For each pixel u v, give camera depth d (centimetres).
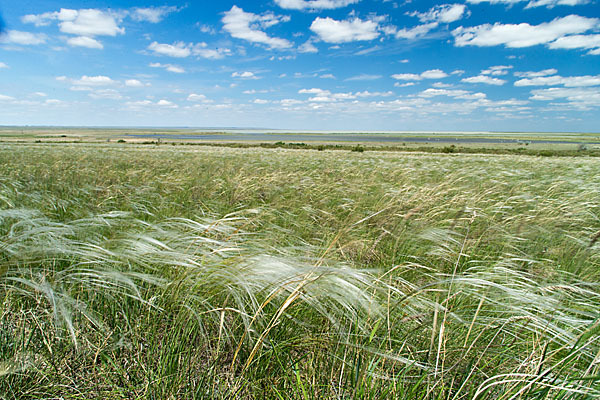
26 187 661
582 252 334
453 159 2292
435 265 324
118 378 172
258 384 168
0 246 187
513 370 159
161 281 200
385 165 1422
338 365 169
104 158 1661
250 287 176
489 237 361
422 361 167
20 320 193
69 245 210
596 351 155
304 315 206
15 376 161
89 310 184
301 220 461
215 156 2145
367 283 168
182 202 608
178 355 170
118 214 307
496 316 201
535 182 743
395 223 407
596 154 4012
